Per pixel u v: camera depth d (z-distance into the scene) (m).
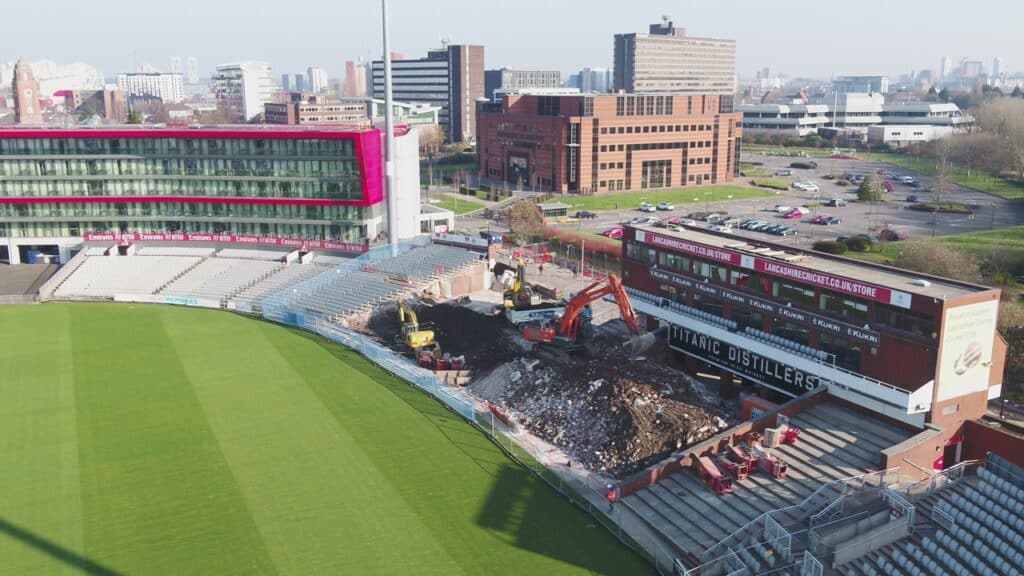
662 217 160.62
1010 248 113.12
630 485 51.69
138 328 93.06
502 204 180.88
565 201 182.88
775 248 68.81
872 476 48.75
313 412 66.19
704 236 74.06
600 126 191.25
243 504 51.06
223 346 85.38
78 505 51.25
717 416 59.50
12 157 116.25
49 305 105.06
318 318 93.38
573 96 191.88
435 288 102.25
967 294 52.50
